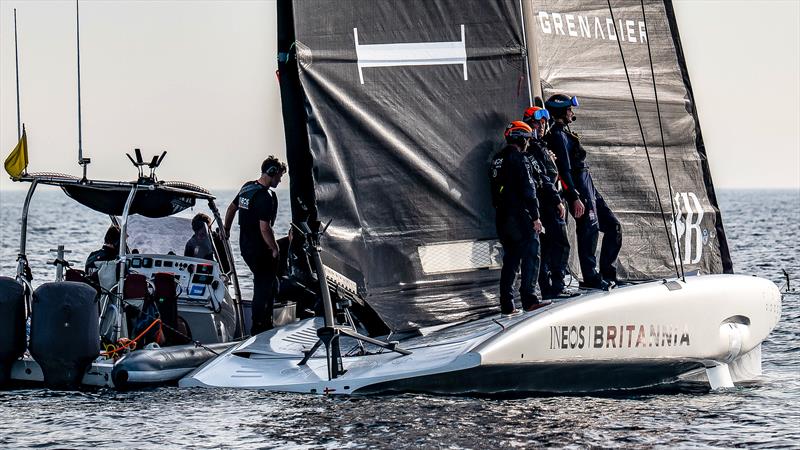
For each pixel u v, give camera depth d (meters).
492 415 31.61
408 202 36.47
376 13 36.22
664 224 40.91
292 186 35.72
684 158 44.94
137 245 42.06
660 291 36.91
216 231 42.47
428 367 32.81
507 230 36.28
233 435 29.42
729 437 30.30
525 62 38.50
